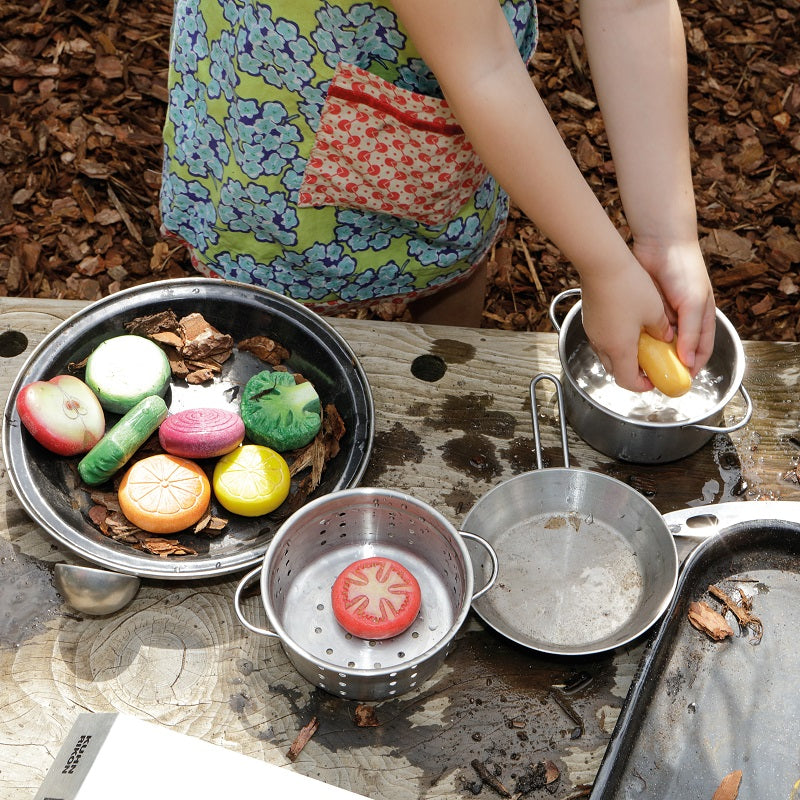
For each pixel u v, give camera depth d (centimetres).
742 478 105
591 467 106
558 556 96
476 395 112
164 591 94
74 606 90
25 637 90
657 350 96
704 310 99
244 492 97
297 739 85
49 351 104
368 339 116
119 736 76
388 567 90
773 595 91
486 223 130
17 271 201
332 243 124
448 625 91
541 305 205
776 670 87
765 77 235
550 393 112
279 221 120
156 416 100
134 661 89
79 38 229
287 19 99
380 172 113
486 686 88
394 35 100
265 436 102
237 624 92
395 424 109
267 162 113
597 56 102
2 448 97
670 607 86
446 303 163
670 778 80
